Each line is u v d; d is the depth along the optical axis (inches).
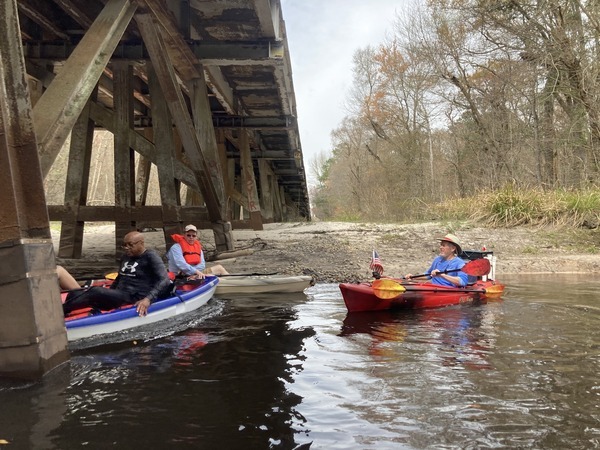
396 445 99.3
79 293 205.9
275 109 687.1
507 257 437.4
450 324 211.3
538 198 552.1
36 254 139.7
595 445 99.0
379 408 118.0
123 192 362.3
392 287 241.0
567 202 530.0
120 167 363.6
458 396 125.3
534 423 109.3
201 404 121.0
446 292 258.1
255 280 310.3
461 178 964.6
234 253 394.3
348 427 107.9
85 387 132.9
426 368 148.2
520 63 713.0
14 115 139.3
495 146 812.0
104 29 227.5
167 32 323.6
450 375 141.6
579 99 583.2
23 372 137.9
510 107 797.2
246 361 157.2
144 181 587.2
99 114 367.2
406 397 124.8
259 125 622.8
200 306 260.1
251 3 364.5
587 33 578.6
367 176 1385.3
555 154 679.7
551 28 594.2
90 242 526.0
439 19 843.4
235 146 876.6
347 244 469.4
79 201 362.9
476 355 161.6
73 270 323.0
